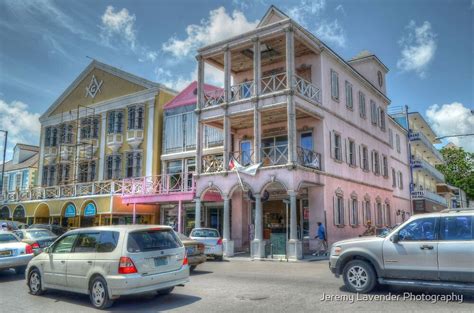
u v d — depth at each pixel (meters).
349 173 25.08
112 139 31.62
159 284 8.86
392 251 9.10
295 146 19.81
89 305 9.09
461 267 8.34
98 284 8.80
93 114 33.53
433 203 42.22
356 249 9.55
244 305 8.58
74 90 35.97
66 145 34.88
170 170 28.75
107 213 26.75
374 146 30.02
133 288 8.40
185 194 23.66
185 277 9.52
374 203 28.62
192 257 13.88
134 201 26.06
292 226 19.05
